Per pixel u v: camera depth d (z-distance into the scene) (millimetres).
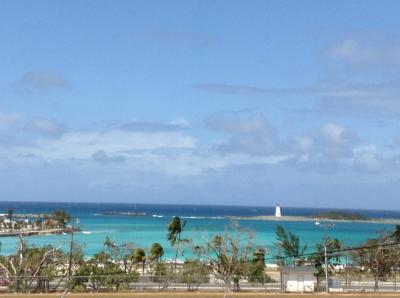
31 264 65125
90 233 184875
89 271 66375
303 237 186125
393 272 82250
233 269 68000
